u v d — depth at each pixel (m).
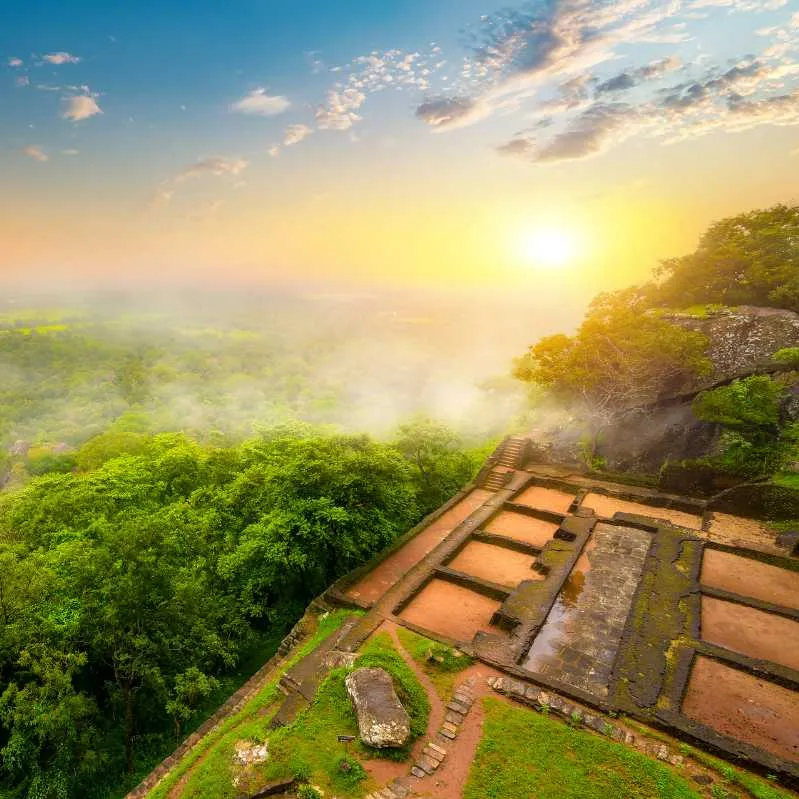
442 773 10.27
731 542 18.47
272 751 11.00
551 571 17.28
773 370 24.06
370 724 11.02
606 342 26.50
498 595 16.55
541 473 26.36
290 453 22.80
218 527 21.41
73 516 21.22
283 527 17.78
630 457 25.84
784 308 27.59
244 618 19.56
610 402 26.81
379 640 14.39
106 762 14.69
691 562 17.34
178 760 12.55
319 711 11.95
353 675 12.31
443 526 22.00
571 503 22.92
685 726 10.94
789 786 9.83
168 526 16.73
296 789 10.27
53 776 13.36
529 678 12.58
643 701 11.73
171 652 16.25
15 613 14.19
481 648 13.78
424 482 27.70
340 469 19.11
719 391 23.39
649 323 26.28
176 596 15.55
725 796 9.61
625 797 9.63
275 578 19.25
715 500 21.08
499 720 11.47
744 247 30.23
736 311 27.14
